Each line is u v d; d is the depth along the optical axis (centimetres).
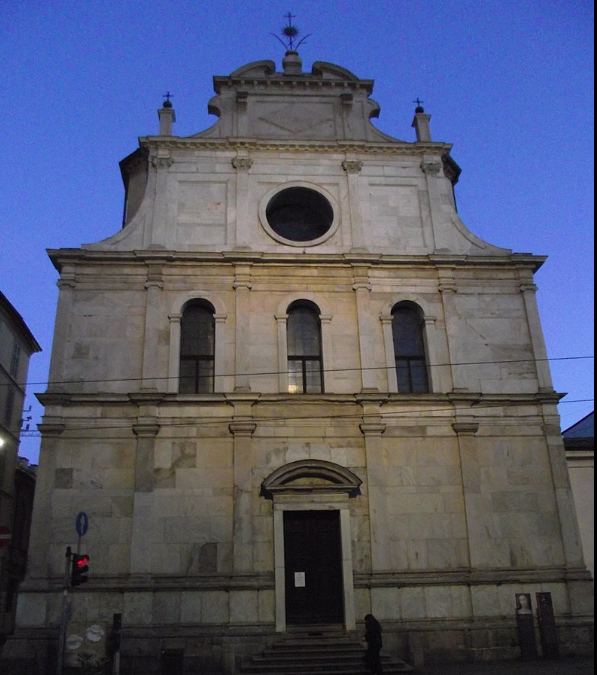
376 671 1814
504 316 2608
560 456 2397
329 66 2997
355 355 2488
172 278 2534
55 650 2038
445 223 2758
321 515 2281
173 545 2188
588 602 2211
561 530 2308
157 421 2316
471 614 2184
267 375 2427
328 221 2778
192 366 2459
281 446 2330
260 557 2192
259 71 2972
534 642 2133
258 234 2661
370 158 2841
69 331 2430
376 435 2353
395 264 2630
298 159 2803
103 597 2114
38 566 2128
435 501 2312
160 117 2816
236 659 2019
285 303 2534
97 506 2216
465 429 2391
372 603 2167
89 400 2323
